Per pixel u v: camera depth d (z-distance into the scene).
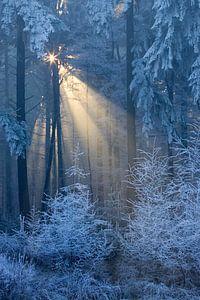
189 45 16.73
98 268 11.05
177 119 17.48
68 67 23.19
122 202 18.53
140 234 10.77
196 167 11.87
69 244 11.17
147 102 16.67
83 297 9.78
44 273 10.79
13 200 31.86
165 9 15.02
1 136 27.91
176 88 19.92
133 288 10.02
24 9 16.36
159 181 11.69
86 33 22.72
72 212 11.37
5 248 12.09
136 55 17.67
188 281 10.23
